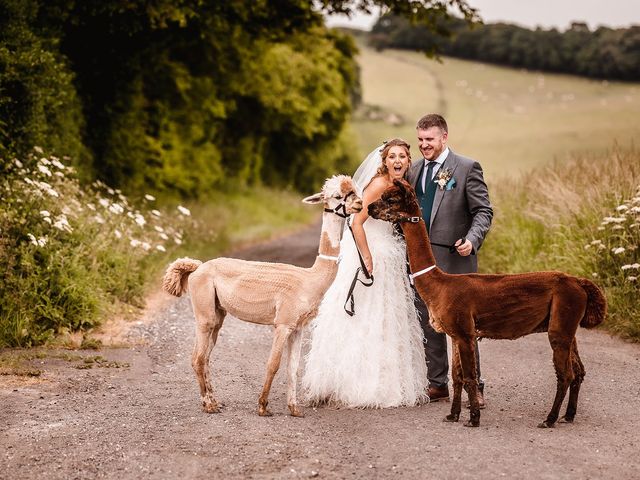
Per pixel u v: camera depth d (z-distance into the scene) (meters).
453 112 74.44
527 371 7.26
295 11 16.56
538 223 11.56
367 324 6.05
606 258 9.44
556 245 10.33
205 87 21.14
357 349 6.02
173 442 5.10
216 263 5.90
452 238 6.15
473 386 5.48
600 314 5.44
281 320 5.64
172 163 19.62
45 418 5.54
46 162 9.80
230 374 7.05
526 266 10.76
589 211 10.28
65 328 8.15
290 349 5.78
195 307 5.84
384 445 5.09
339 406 6.07
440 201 6.16
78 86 15.24
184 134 20.97
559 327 5.38
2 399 5.94
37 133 11.30
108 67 16.45
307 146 36.22
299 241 20.30
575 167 12.38
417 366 6.20
